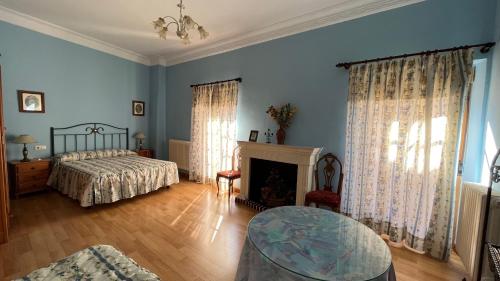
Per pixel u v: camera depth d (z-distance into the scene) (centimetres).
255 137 394
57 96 417
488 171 220
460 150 245
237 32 393
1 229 234
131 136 545
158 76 555
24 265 203
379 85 271
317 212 197
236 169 429
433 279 204
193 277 197
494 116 214
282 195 353
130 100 538
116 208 339
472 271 194
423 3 249
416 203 249
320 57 323
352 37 296
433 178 239
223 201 382
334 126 314
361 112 283
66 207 336
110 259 131
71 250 229
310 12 317
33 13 351
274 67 373
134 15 345
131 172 362
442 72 234
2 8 335
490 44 216
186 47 477
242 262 157
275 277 128
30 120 387
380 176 270
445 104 234
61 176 375
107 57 488
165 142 584
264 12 322
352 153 290
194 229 282
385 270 124
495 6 219
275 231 161
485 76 229
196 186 465
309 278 115
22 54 370
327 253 137
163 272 202
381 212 272
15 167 350
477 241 186
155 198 388
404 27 261
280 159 333
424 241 244
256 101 400
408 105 252
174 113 557
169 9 323
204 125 479
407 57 254
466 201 219
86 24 383
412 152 252
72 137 443
